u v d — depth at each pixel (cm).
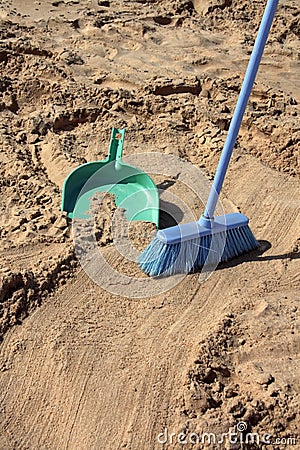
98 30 337
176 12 379
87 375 192
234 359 196
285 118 281
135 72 303
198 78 302
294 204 245
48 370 192
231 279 217
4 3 357
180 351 198
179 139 271
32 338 198
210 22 379
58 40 325
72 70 299
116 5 379
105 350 197
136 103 282
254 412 186
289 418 186
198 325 204
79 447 180
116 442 181
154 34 344
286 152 267
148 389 190
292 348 199
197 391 188
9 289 206
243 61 326
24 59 298
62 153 254
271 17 197
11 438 181
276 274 220
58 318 203
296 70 329
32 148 259
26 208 233
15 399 187
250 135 277
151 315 206
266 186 253
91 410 186
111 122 273
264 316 206
